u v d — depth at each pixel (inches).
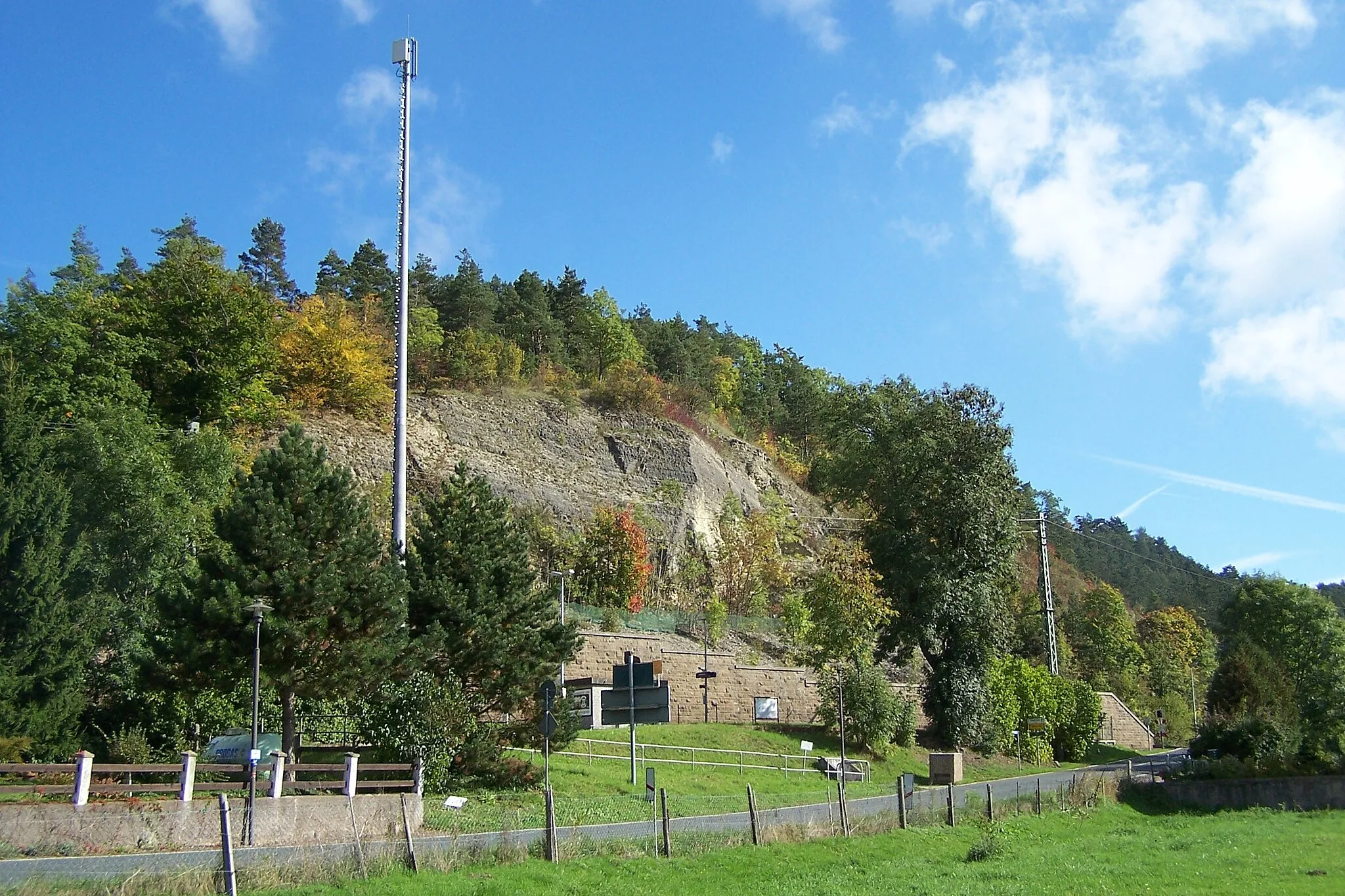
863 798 1334.9
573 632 1262.3
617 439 3083.2
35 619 1071.6
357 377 2689.5
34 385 1609.3
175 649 972.6
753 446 3740.2
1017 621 3186.5
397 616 1079.6
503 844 780.0
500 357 3248.0
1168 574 6427.2
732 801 1198.3
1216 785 1659.7
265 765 988.6
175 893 602.2
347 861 697.6
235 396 2269.9
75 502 1296.8
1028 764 2171.5
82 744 1096.2
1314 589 2628.0
